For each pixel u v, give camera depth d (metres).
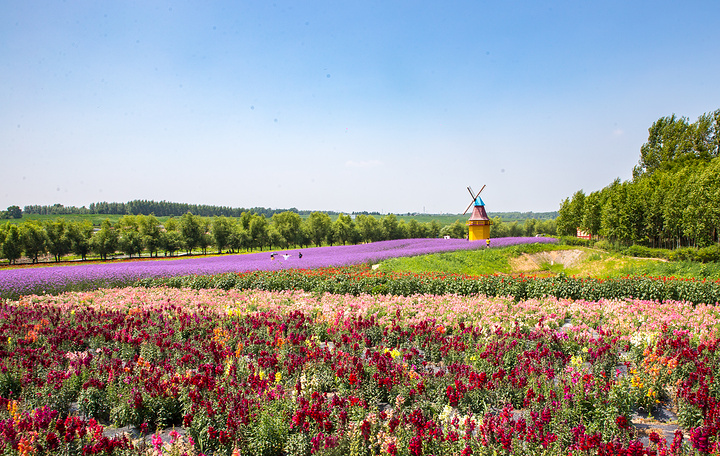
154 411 6.16
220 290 16.52
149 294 15.84
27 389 6.81
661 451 4.58
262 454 5.16
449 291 15.58
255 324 10.15
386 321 10.51
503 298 14.06
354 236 82.00
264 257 38.31
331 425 5.30
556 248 36.28
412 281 16.09
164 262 31.75
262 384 6.43
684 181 32.88
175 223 71.25
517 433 4.84
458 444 4.81
